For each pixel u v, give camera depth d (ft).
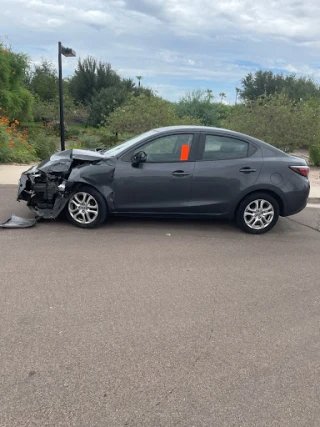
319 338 12.57
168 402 9.49
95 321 12.75
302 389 10.20
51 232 21.02
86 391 9.69
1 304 13.47
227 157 22.12
